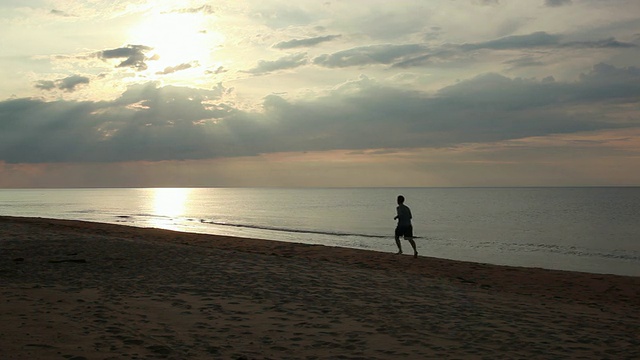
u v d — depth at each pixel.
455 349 6.50
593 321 8.68
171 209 78.44
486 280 13.87
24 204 100.44
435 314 8.53
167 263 13.15
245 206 92.44
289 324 7.43
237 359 5.71
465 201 119.31
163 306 8.19
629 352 6.65
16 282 9.72
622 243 31.72
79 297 8.53
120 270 11.85
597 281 13.98
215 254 15.32
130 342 6.07
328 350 6.26
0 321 6.63
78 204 101.38
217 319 7.52
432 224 47.56
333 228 40.88
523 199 134.88
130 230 25.89
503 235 36.41
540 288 12.99
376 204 102.31
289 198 156.38
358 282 11.47
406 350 6.38
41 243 16.17
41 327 6.45
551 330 7.74
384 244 28.58
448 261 17.06
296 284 10.77
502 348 6.62
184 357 5.67
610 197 153.62
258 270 12.45
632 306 11.05
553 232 39.44
